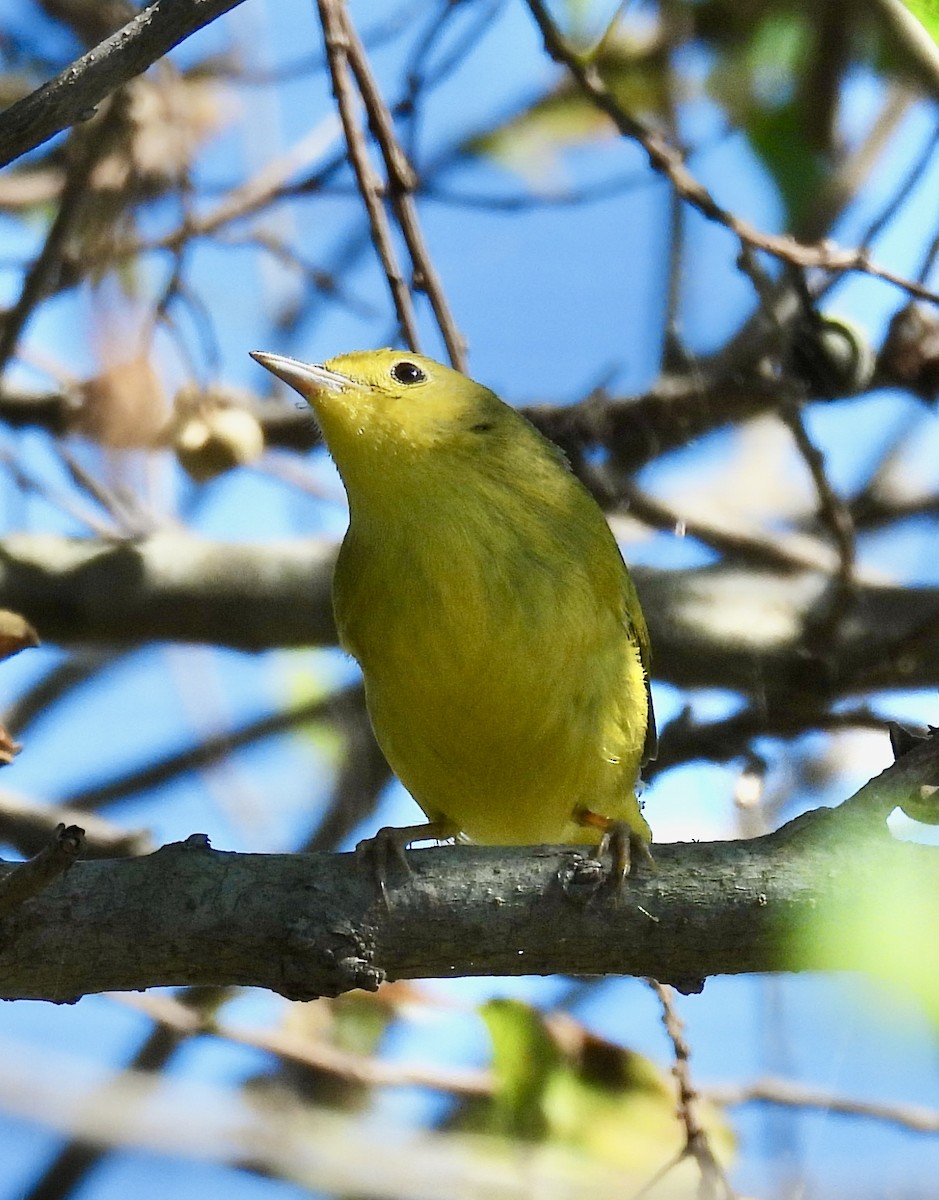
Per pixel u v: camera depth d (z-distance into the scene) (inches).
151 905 300.4
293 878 306.3
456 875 309.6
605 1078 423.5
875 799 314.0
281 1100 441.7
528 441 413.7
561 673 392.2
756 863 310.7
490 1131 435.8
